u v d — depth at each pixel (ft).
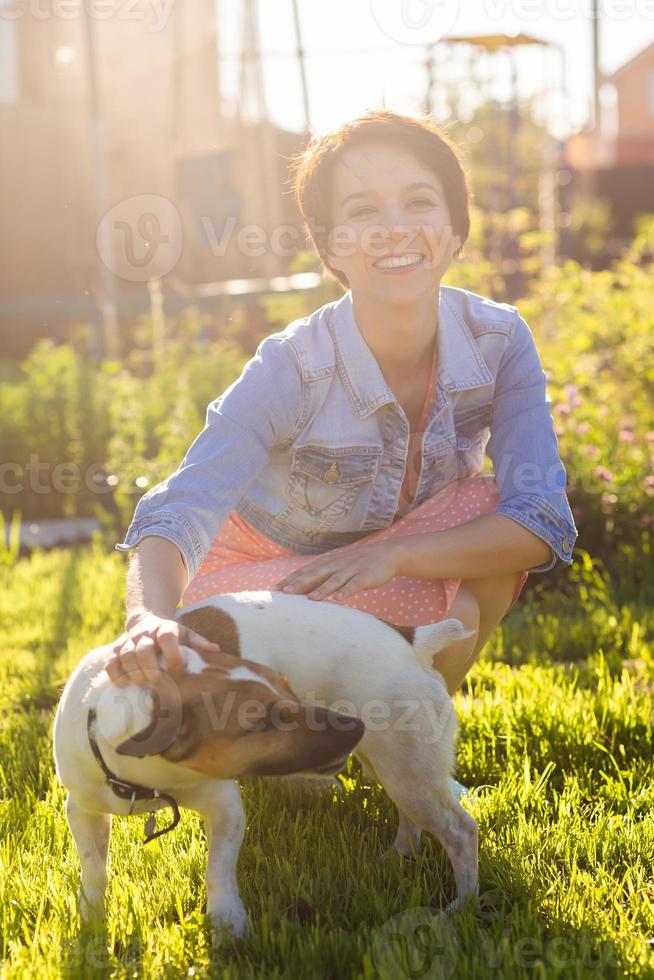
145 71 59.72
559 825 8.96
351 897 8.10
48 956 7.11
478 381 9.33
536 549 9.04
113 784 7.00
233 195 47.06
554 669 13.29
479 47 51.52
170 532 8.00
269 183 48.60
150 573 7.70
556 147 53.72
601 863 8.54
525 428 9.43
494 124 54.85
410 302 8.83
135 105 59.77
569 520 9.18
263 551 9.64
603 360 28.02
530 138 55.88
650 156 82.07
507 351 9.56
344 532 9.54
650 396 26.25
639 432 24.04
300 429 9.11
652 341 27.48
